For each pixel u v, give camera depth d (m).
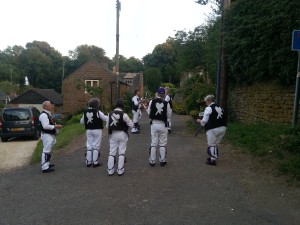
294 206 4.98
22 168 8.38
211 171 6.90
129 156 8.62
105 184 6.36
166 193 5.73
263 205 5.07
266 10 9.86
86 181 6.61
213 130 7.20
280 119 9.89
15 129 16.78
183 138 11.02
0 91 71.50
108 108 26.72
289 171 6.26
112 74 37.12
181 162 7.76
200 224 4.50
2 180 7.03
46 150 7.48
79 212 5.05
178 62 24.38
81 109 36.53
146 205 5.22
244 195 5.50
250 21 10.20
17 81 86.00
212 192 5.70
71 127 17.62
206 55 16.97
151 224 4.55
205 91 15.66
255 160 7.29
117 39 23.58
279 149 7.48
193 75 25.06
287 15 8.93
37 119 17.88
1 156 11.41
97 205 5.30
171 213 4.89
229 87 13.98
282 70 9.25
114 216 4.85
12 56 93.56
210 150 7.31
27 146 14.50
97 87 33.25
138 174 6.93
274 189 5.67
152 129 7.45
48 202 5.53
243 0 10.89
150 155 7.50
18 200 5.68
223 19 11.97
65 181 6.69
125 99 29.86
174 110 25.28
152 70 70.56
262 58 10.02
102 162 8.21
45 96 52.44
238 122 12.89
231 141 9.26
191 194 5.64
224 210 4.93
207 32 17.58
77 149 10.09
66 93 37.84
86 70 37.53
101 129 7.72
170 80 72.12
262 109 10.91
